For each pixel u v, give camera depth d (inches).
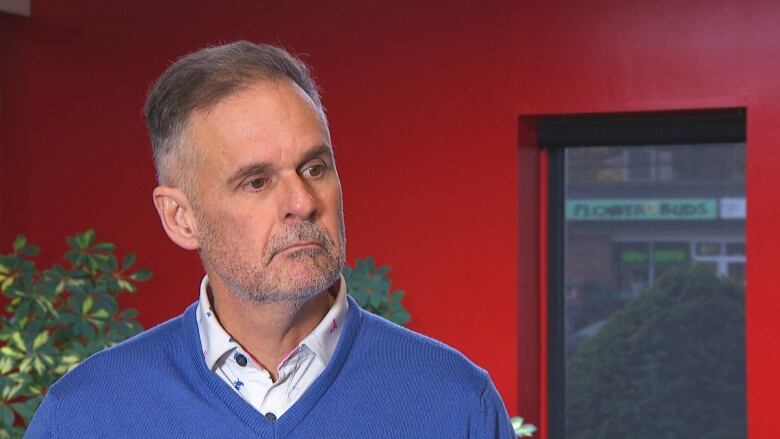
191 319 60.8
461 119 169.0
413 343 60.2
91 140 191.3
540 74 164.2
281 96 55.6
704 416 171.3
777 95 152.3
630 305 175.0
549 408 179.2
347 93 175.6
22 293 143.9
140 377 59.7
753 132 153.4
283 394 58.5
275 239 54.5
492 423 58.4
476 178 168.2
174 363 60.0
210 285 61.6
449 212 169.9
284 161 54.7
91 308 146.5
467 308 169.2
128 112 188.7
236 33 181.8
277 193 54.8
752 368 153.6
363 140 175.0
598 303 176.4
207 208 56.2
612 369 176.1
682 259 171.9
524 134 169.0
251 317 57.3
